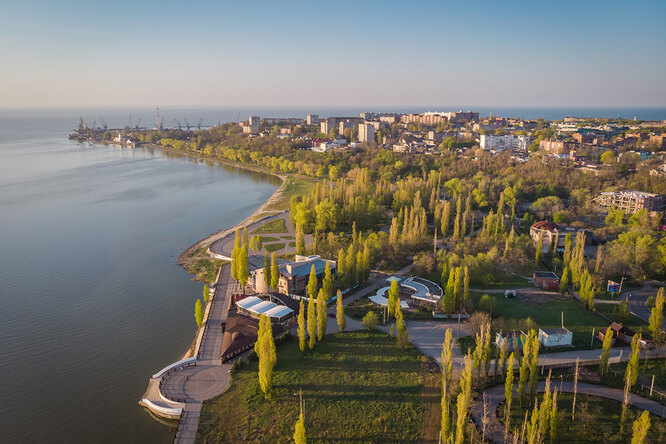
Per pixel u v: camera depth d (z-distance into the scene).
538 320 137.38
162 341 132.88
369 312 133.00
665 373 109.00
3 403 105.62
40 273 182.12
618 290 158.00
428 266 172.75
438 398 101.06
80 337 134.62
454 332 130.62
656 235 196.38
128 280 176.75
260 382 99.81
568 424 92.25
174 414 98.00
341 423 93.19
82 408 104.00
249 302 141.62
